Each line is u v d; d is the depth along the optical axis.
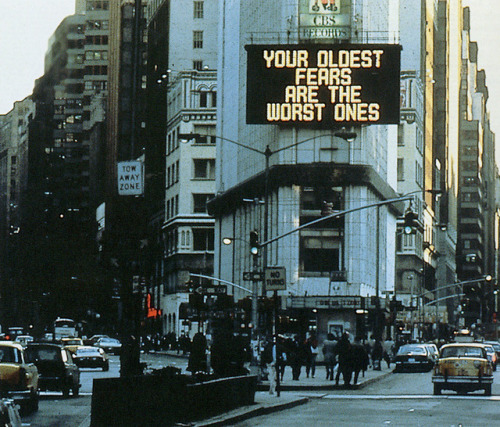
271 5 110.25
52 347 45.19
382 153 120.69
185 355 106.38
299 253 105.12
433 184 191.75
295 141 104.81
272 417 35.34
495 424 33.09
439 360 48.69
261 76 100.25
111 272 33.00
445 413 37.69
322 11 105.06
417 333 142.75
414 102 155.50
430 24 187.00
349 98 99.62
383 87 99.31
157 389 28.20
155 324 155.00
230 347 38.09
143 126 188.62
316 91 99.81
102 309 154.50
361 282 104.44
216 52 162.62
